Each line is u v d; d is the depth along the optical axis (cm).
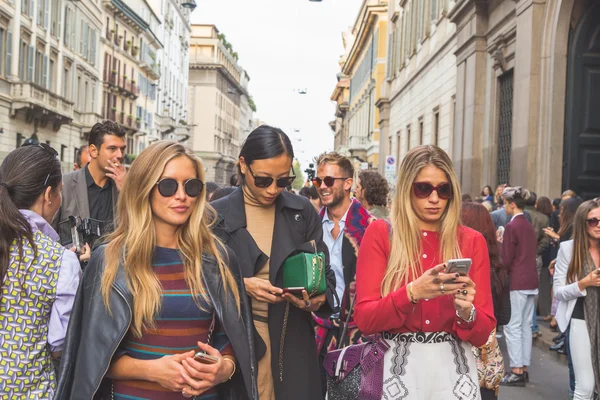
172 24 7569
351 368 343
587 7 1280
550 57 1312
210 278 290
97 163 507
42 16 3806
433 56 2405
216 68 9538
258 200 374
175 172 286
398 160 3219
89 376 264
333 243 529
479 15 1773
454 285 294
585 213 545
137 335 277
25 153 330
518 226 802
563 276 563
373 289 325
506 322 544
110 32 5153
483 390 448
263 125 375
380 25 4309
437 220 331
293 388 365
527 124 1362
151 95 6600
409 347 321
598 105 1296
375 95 4394
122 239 284
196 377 264
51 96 3916
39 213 333
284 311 367
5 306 296
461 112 1916
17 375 295
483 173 1764
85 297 279
